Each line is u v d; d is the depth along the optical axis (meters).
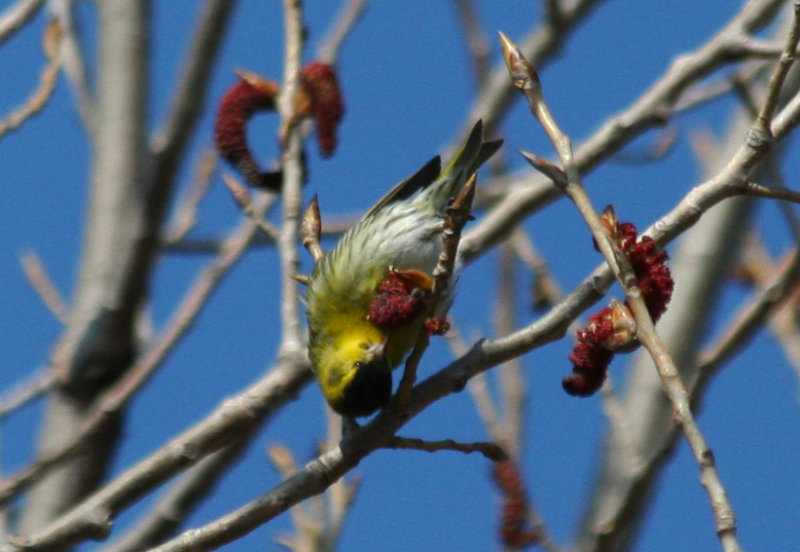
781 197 7.55
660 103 11.14
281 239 9.57
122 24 13.06
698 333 12.88
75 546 8.35
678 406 6.11
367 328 11.16
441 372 8.12
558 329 8.05
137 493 8.52
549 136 7.16
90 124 12.85
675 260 13.34
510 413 11.26
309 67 10.25
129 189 12.52
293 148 9.90
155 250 12.52
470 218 7.45
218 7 12.16
